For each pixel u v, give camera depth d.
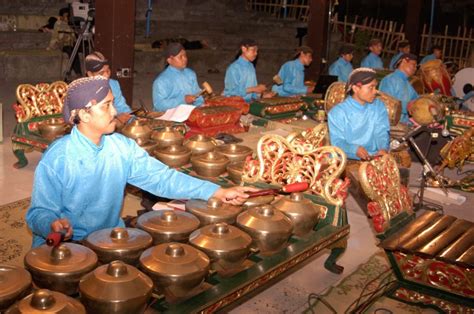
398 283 3.48
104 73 5.57
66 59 12.43
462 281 3.22
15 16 14.10
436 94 7.64
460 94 9.05
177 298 2.59
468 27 19.22
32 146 5.81
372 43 10.52
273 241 3.03
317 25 11.27
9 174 5.84
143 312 2.43
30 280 2.38
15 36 13.24
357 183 5.29
